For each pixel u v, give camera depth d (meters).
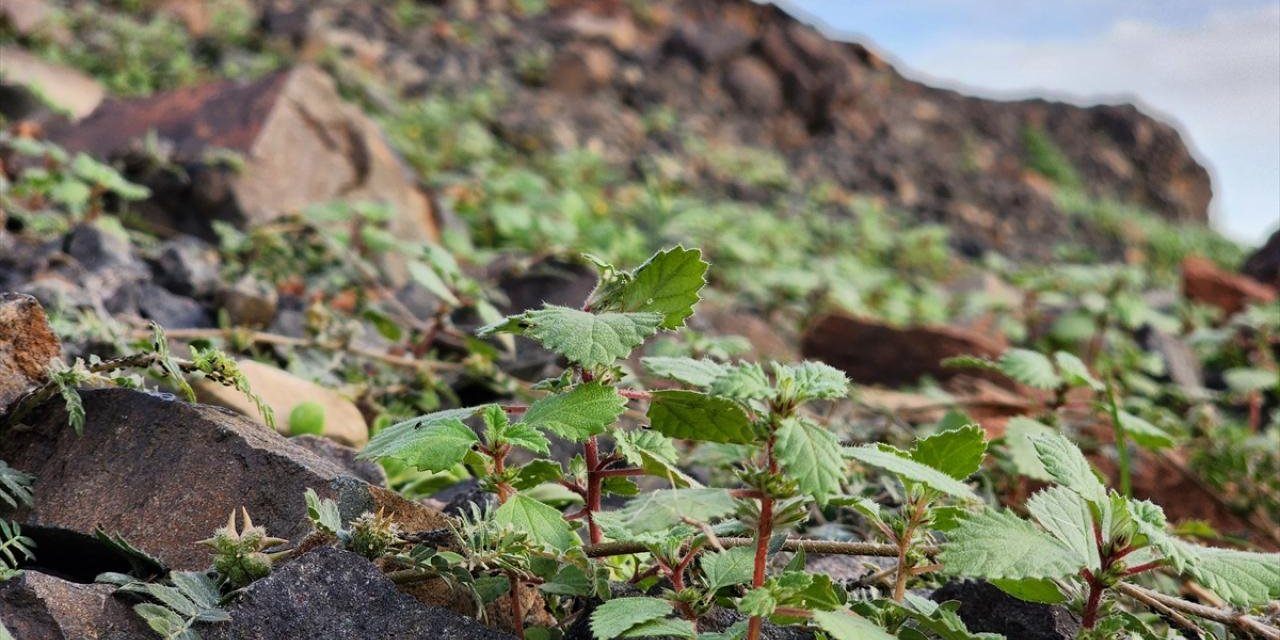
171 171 1.73
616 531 0.71
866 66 6.35
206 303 1.38
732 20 6.08
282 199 1.84
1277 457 1.42
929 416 1.41
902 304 2.55
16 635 0.67
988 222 5.11
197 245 1.56
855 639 0.63
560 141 4.02
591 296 0.74
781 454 0.64
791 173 4.86
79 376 0.81
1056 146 6.60
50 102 2.08
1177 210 6.89
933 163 5.51
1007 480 1.05
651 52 5.45
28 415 0.82
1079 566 0.66
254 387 0.99
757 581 0.66
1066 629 0.76
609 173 3.77
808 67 5.56
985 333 2.38
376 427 1.11
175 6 3.77
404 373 1.25
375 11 4.81
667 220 2.66
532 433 0.71
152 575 0.76
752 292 2.36
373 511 0.76
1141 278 2.16
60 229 1.43
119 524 0.78
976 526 0.66
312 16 4.00
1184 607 0.75
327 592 0.70
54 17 3.00
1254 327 1.93
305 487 0.77
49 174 1.54
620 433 0.72
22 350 0.82
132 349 1.08
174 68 3.12
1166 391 1.79
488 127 3.91
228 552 0.71
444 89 4.22
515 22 5.41
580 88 4.80
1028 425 1.03
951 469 0.72
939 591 0.79
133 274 1.31
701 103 5.16
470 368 1.21
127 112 1.99
